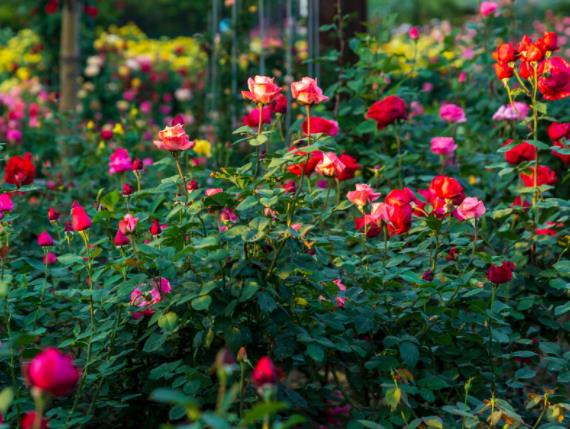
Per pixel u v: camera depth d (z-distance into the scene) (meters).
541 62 3.25
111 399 2.78
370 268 2.90
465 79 5.09
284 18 7.00
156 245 2.64
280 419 2.53
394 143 4.38
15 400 2.51
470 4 19.16
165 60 11.89
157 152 5.69
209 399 2.56
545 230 3.38
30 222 4.04
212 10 6.75
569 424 2.92
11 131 5.76
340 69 4.53
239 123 5.78
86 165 4.86
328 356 2.77
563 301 3.30
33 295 2.77
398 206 2.67
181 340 2.80
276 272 2.51
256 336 2.62
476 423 2.45
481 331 3.03
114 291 2.91
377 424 2.42
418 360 2.82
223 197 2.53
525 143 3.34
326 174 2.74
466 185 3.92
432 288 2.71
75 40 7.35
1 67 11.79
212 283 2.45
